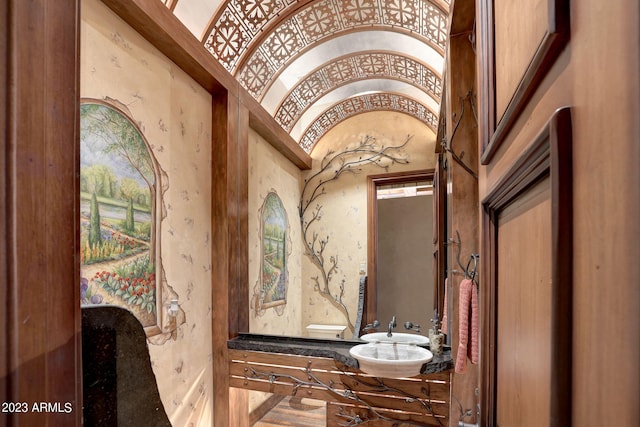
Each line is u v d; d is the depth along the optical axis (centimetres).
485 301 79
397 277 245
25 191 35
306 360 214
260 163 269
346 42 240
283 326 258
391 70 253
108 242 150
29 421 34
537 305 45
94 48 146
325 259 261
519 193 55
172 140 194
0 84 33
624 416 22
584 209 29
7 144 33
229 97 230
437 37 201
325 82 273
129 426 50
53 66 39
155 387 55
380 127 267
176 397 190
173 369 188
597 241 27
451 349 186
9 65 33
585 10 29
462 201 170
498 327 73
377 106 269
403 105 262
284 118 286
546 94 39
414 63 238
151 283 174
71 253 41
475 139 169
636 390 21
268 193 270
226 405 222
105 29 152
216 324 227
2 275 32
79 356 41
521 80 47
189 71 205
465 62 171
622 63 23
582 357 29
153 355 174
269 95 275
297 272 263
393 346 222
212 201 230
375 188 262
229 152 231
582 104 30
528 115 46
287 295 262
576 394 30
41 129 37
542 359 43
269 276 265
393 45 234
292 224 269
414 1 190
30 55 36
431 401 192
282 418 258
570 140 32
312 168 274
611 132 24
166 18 171
